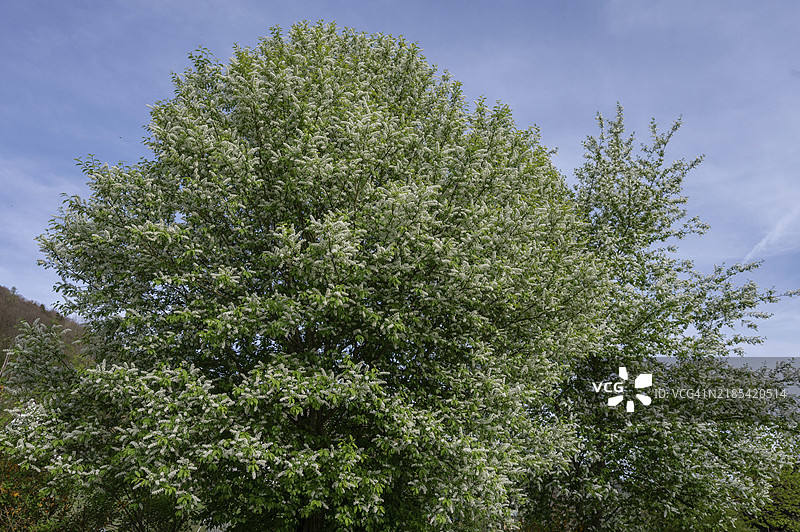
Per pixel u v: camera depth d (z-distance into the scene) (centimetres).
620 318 1420
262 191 978
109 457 838
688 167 1711
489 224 954
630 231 1598
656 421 1314
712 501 1349
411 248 898
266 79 976
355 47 1288
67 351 1052
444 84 1280
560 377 1173
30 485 1062
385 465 862
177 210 929
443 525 909
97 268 923
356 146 939
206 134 949
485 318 934
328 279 846
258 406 854
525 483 1231
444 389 1003
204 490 833
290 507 847
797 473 1777
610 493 1302
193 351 935
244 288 920
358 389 796
